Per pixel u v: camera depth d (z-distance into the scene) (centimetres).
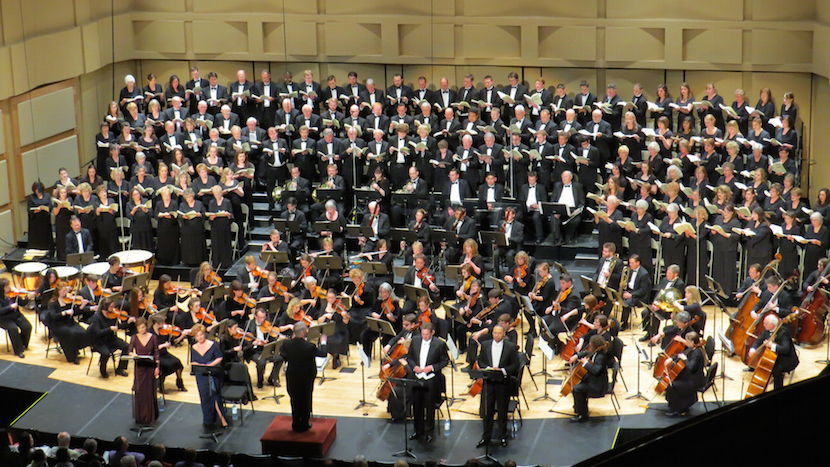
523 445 1930
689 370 1956
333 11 3322
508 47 3219
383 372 2019
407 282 2427
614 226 2608
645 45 3094
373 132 2967
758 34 2959
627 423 1984
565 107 3012
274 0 3356
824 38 2778
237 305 2334
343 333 2291
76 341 2362
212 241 2795
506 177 2947
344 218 2791
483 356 1964
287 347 1922
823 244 2431
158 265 2855
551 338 2109
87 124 3316
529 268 2452
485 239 2466
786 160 2678
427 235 2686
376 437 1991
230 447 1975
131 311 2336
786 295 2217
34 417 2117
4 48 2884
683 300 2186
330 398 2158
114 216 2864
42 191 2912
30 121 3045
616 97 2992
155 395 2064
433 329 2023
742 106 2875
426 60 3288
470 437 1977
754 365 2094
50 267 2667
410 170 2822
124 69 3478
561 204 2597
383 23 3284
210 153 2944
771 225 2452
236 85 3269
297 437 1927
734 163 2706
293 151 2952
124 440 1812
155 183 2898
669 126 3000
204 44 3416
